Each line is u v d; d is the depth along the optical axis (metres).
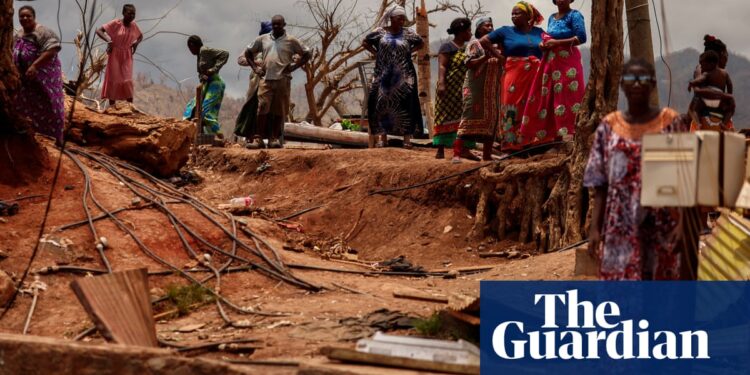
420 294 7.91
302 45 15.24
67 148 11.19
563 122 10.99
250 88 15.66
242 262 9.08
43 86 11.14
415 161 12.94
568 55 11.02
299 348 6.19
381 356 5.48
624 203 5.14
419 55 17.97
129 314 6.05
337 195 12.56
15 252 8.47
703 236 7.85
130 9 14.95
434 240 11.20
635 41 10.60
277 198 13.11
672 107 5.11
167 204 10.08
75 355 5.56
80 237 8.91
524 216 10.76
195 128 13.33
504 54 11.55
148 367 5.40
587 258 8.04
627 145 5.13
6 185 9.73
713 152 4.90
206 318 7.47
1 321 7.48
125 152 12.27
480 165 11.77
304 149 14.82
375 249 11.35
